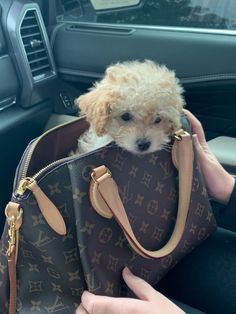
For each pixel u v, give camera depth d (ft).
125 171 2.59
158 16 4.82
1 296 2.72
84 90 5.11
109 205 2.40
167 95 2.85
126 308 2.40
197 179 2.93
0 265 2.60
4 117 4.23
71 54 4.90
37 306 2.63
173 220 2.90
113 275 2.59
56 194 2.40
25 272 2.57
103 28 4.89
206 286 3.10
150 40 4.60
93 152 2.47
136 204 2.66
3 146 4.19
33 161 2.68
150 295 2.51
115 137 2.78
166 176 2.81
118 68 2.99
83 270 2.50
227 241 3.30
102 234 2.48
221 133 4.83
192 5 4.72
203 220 3.05
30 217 2.36
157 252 2.71
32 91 4.41
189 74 4.48
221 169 3.25
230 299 3.02
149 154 2.70
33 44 4.49
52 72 4.80
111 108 2.82
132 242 2.49
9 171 4.34
